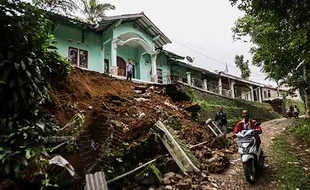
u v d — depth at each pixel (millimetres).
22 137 4328
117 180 5109
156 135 6508
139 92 12055
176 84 13914
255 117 20875
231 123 17078
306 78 10281
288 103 30438
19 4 5266
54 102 6859
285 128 11758
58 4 7855
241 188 5699
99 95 9586
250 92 30484
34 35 5582
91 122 5367
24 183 3936
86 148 5031
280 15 5883
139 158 5926
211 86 26781
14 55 4988
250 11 6512
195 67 23688
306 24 5656
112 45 16766
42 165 3889
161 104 11367
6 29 5184
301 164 6805
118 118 7594
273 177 6160
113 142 5691
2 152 4074
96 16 19625
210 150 7828
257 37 12305
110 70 16391
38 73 5402
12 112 4828
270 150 8430
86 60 16750
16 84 4871
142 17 18125
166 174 5684
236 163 7320
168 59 22375
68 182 4055
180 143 6840
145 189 5223
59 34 15711
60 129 5309
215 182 5941
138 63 20141
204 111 14977
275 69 11938
